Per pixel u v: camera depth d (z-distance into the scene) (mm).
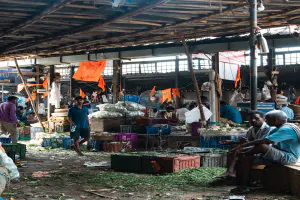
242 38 14078
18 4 8711
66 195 6180
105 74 30609
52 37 12195
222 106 13023
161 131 13719
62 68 30516
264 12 10086
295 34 13297
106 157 11445
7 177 4352
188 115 13266
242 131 10133
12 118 12258
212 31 12133
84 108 12133
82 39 12938
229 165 7055
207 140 10578
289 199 5645
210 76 14094
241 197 5691
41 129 18188
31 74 19328
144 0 8695
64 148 14078
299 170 5648
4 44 14180
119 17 9648
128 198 5914
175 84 27984
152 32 11711
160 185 6883
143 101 15539
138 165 8500
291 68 24953
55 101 18984
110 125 15547
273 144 6527
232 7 9250
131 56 16344
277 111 6398
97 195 6141
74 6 8758
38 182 7305
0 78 21828
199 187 6656
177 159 8195
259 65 24672
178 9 9547
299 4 9305
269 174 6379
